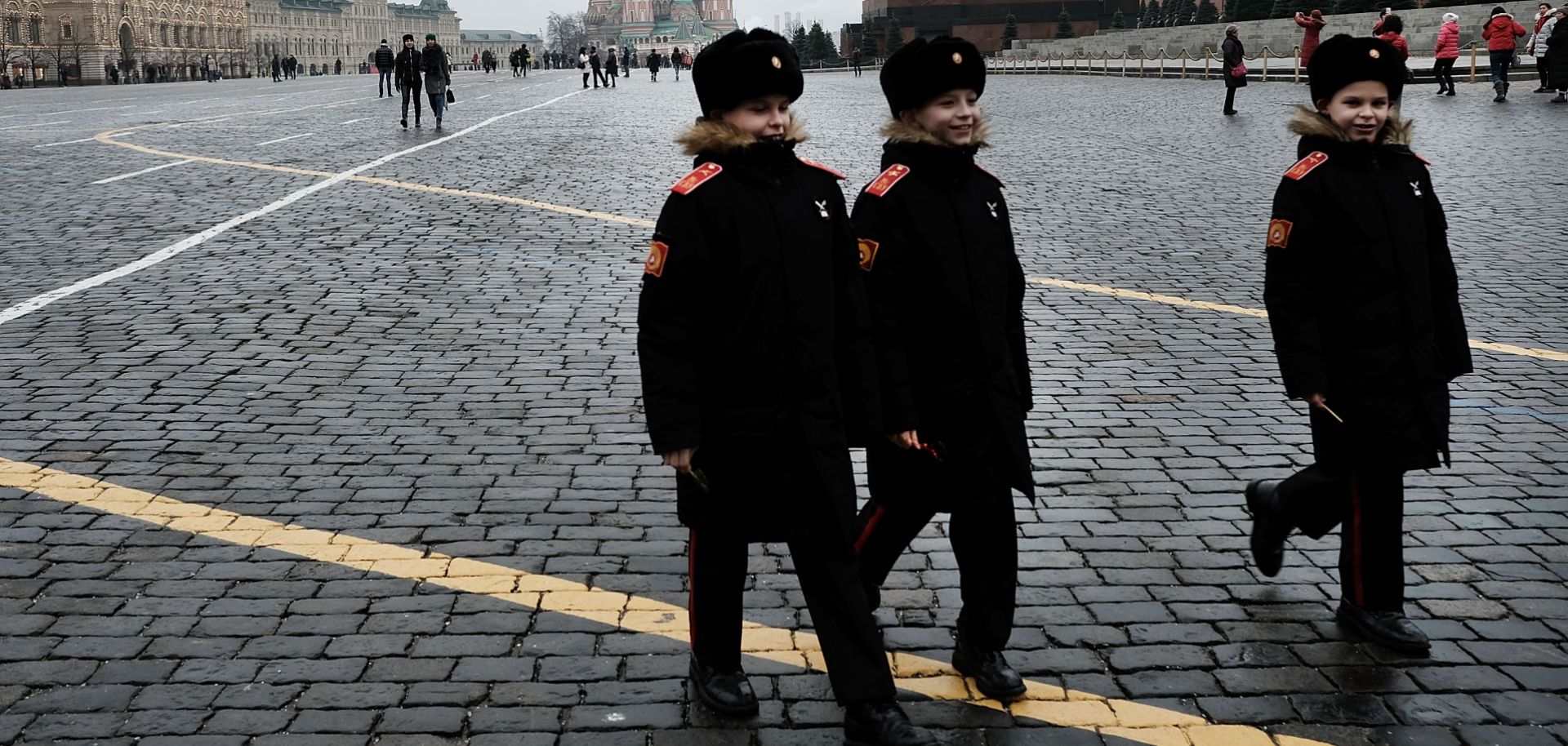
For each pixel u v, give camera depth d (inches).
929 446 141.3
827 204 134.3
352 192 571.5
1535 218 466.3
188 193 566.6
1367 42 150.9
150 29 4906.5
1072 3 3651.6
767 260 129.9
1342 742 138.1
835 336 134.1
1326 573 181.5
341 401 262.2
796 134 134.3
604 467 224.8
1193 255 417.1
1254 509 174.1
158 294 358.6
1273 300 155.3
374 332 318.3
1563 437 239.1
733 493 133.9
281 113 1203.9
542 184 601.9
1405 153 155.2
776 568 182.4
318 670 152.1
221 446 233.8
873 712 135.7
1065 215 501.0
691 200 130.4
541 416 253.1
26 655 154.4
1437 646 159.0
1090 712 144.8
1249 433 244.5
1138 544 191.6
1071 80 1861.5
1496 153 644.1
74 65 4407.0
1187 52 2143.2
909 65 138.6
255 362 289.7
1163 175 617.0
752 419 132.2
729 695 143.1
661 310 131.3
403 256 415.5
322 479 217.3
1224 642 160.7
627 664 154.8
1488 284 365.1
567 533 194.9
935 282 138.6
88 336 312.0
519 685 149.4
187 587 174.6
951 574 181.2
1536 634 161.8
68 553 185.5
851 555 137.6
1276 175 610.9
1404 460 152.0
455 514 202.2
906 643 160.7
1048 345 307.9
